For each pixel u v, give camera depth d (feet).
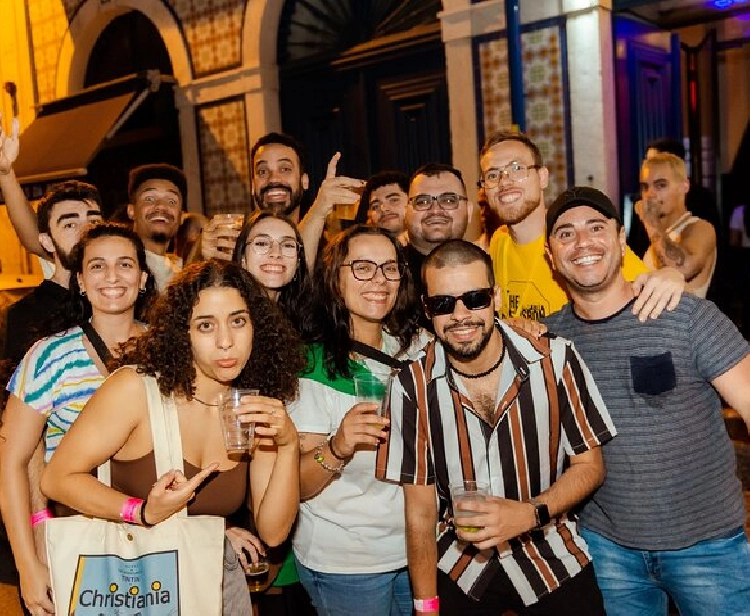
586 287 7.08
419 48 18.63
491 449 7.04
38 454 7.82
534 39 16.17
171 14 22.91
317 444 7.41
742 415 6.89
